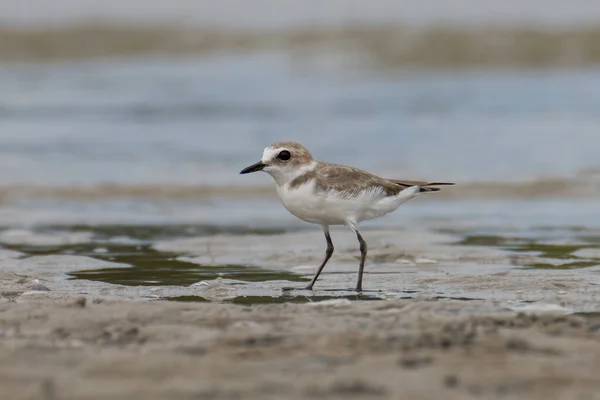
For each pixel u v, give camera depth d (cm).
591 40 3744
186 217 1538
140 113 2753
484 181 1811
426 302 855
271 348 666
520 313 772
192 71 3556
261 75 3459
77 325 756
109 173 1939
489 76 3400
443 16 4034
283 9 4181
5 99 2992
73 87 3231
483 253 1210
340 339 686
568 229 1398
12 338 713
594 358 636
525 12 4084
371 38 3831
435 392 554
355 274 1095
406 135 2345
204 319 773
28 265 1152
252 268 1141
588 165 1942
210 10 4206
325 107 2817
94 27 4009
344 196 995
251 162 2059
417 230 1395
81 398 546
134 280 1056
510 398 543
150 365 620
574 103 2808
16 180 1858
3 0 4259
